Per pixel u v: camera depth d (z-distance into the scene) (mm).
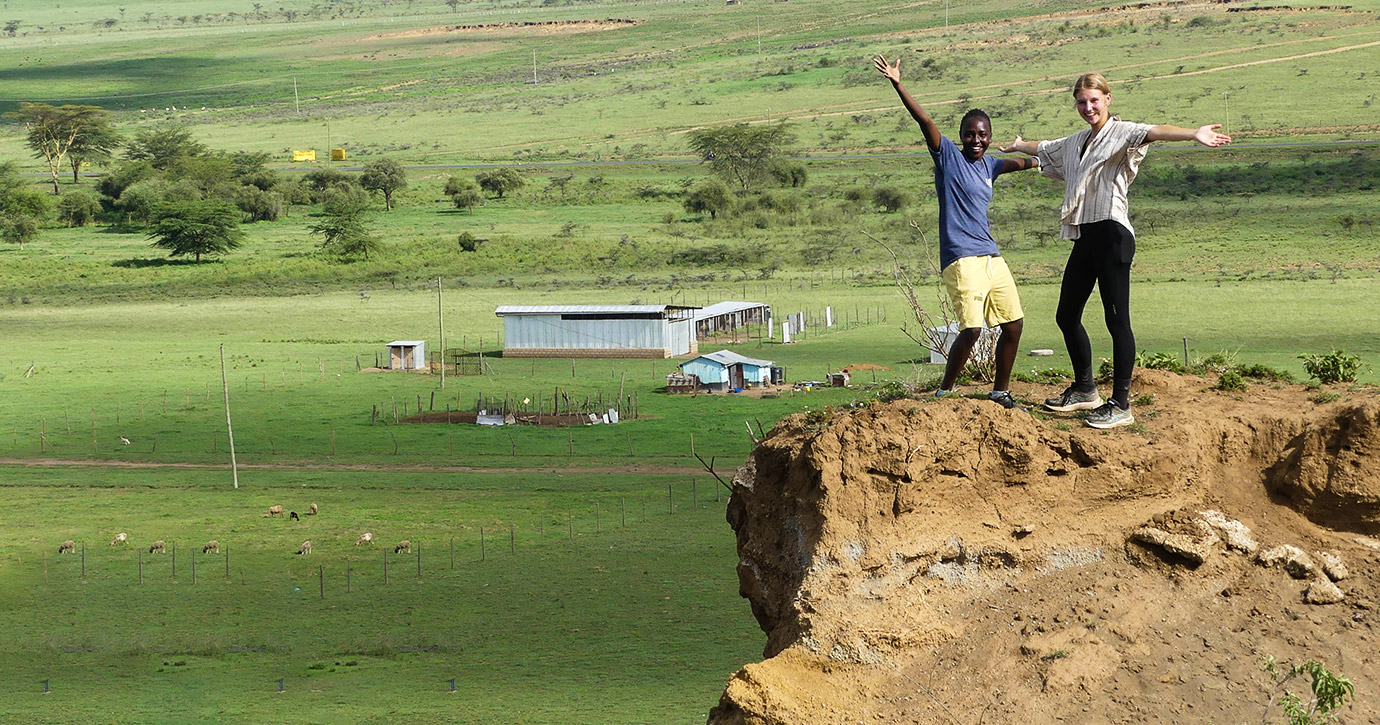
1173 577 8875
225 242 151875
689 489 56500
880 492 8805
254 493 58219
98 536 51688
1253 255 118312
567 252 148000
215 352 98562
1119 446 9070
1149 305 97000
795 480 9219
